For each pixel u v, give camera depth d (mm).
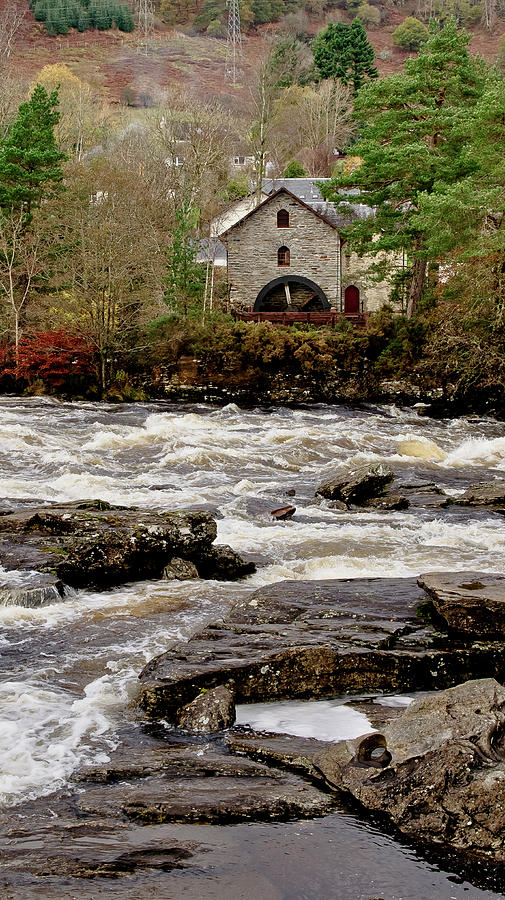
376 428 35750
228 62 174750
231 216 74125
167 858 6004
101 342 43844
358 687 9523
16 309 45094
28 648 10500
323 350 45312
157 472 23656
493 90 41188
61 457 24359
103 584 13430
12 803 6797
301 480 23266
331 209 60750
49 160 49531
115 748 7906
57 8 176500
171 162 66438
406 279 51625
